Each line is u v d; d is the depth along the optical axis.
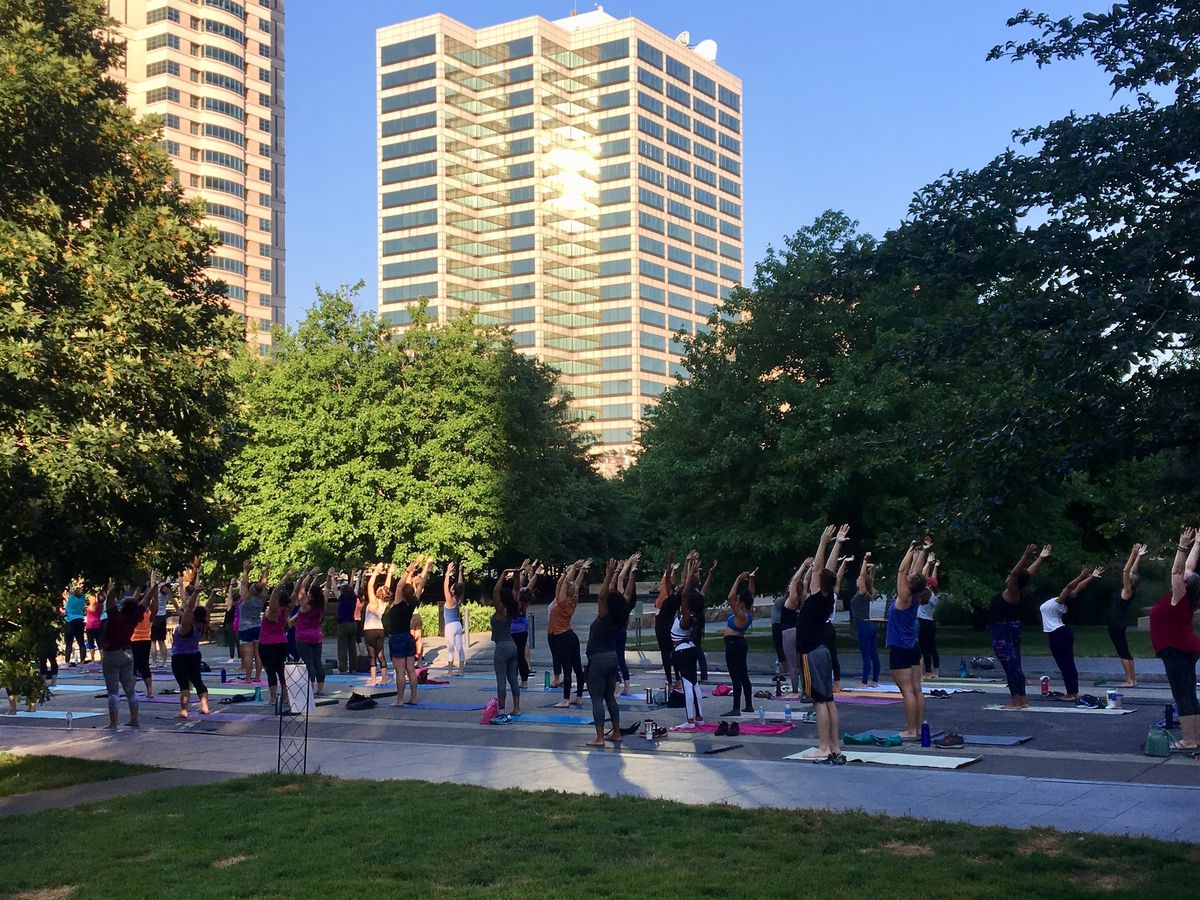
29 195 14.63
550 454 43.78
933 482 8.41
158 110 132.38
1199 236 7.50
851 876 7.43
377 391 38.16
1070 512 31.58
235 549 39.09
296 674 11.98
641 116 160.50
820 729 12.02
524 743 14.05
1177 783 10.45
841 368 27.77
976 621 34.50
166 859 8.54
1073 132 8.18
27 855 8.87
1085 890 6.96
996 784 10.56
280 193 148.75
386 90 161.00
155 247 15.70
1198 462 8.66
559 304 160.38
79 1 16.89
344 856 8.38
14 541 13.38
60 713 19.25
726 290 177.12
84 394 13.17
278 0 149.50
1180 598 12.14
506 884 7.54
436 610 37.03
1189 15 8.28
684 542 30.03
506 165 159.62
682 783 11.03
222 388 16.34
